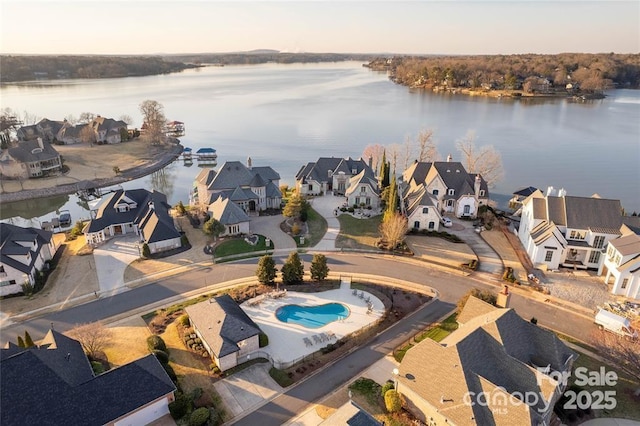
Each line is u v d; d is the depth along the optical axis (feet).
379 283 200.54
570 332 165.99
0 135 464.65
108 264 217.97
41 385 114.11
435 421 118.32
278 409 127.44
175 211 289.74
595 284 202.18
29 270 193.67
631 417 126.72
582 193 358.43
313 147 503.61
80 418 111.86
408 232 256.11
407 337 161.38
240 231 250.78
